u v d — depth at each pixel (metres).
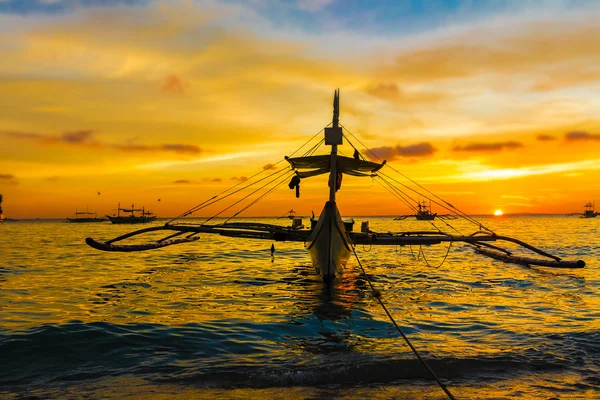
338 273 18.69
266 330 10.59
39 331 10.19
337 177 19.88
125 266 24.30
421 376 7.42
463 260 27.53
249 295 15.40
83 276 20.14
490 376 7.41
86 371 7.78
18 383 7.21
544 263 21.45
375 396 6.61
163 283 18.09
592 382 7.15
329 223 16.38
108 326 10.73
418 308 13.20
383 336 10.09
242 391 6.82
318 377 7.38
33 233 75.06
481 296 15.15
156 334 10.12
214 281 18.75
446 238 21.09
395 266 24.58
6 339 9.58
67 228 107.12
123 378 7.41
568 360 8.16
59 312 12.42
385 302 14.12
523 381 7.20
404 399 6.50
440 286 17.42
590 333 9.96
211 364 8.12
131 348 9.10
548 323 11.13
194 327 10.79
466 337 9.89
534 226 102.44
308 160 19.17
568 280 18.77
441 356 8.41
